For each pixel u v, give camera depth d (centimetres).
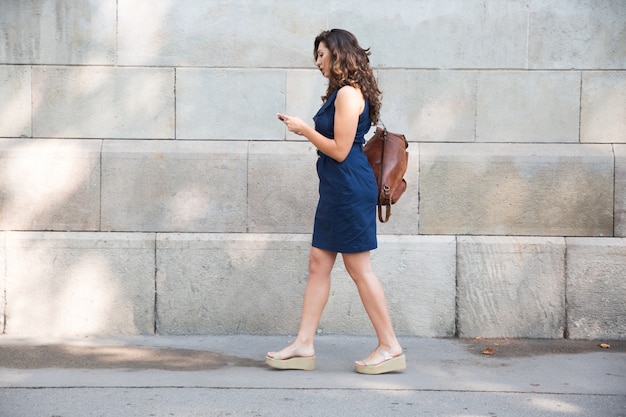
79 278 594
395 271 594
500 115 604
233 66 602
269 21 601
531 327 596
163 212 600
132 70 602
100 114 604
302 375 497
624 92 602
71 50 601
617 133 604
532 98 603
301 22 601
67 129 604
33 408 426
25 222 600
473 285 595
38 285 594
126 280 595
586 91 602
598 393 462
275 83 603
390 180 499
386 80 603
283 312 596
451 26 601
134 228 600
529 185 598
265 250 594
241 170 599
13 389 459
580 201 599
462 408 433
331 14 602
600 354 554
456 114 604
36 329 595
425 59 602
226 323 596
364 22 602
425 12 601
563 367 519
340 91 480
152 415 417
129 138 605
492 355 548
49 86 602
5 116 603
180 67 602
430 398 450
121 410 424
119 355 540
